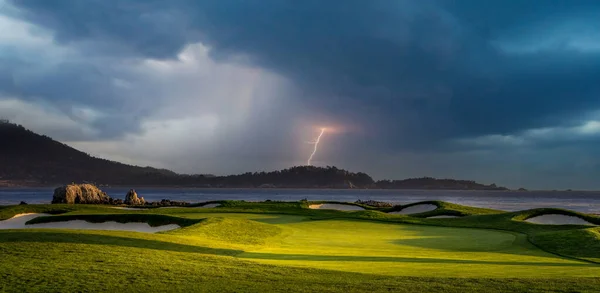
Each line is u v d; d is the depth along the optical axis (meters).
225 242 25.73
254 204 62.53
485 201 195.38
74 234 21.47
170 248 20.92
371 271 17.44
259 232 31.66
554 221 44.59
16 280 14.04
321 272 16.59
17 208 46.22
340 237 31.95
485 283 14.95
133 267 16.23
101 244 19.91
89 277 14.67
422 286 14.48
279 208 58.50
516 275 16.83
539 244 27.12
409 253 23.73
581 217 44.50
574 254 23.42
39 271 15.12
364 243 28.50
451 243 28.81
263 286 14.26
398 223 43.50
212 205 67.44
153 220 35.97
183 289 13.73
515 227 39.06
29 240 19.55
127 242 21.00
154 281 14.52
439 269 18.17
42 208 47.72
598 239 25.78
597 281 15.32
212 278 15.14
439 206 61.44
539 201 199.38
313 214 52.25
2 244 18.69
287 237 31.14
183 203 85.00
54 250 18.11
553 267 19.11
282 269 16.95
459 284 14.79
